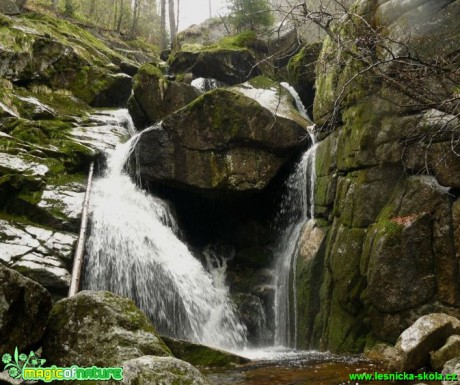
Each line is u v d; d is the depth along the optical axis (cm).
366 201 703
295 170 973
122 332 447
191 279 948
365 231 695
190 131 966
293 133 954
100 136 1220
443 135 613
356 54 650
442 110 600
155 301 878
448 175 601
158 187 1074
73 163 1055
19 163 941
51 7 2512
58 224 859
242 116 937
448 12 634
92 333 446
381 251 637
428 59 638
